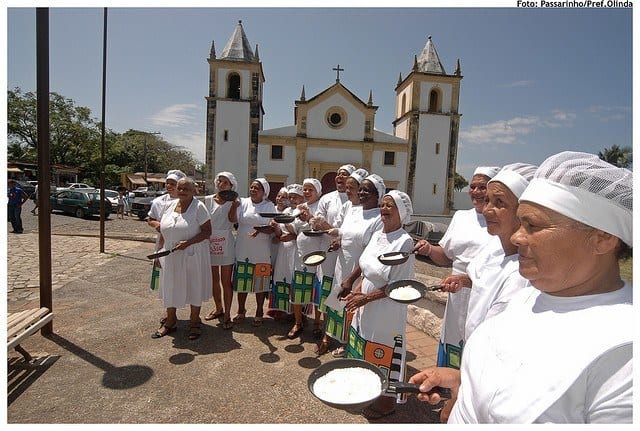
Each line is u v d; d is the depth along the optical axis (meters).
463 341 2.63
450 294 2.73
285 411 2.96
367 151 30.33
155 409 2.94
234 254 4.73
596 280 1.03
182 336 4.29
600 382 0.89
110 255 9.12
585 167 1.03
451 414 1.29
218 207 4.57
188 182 4.05
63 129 47.19
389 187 30.84
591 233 1.01
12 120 44.84
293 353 3.95
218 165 29.34
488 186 1.93
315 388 1.51
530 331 1.05
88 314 4.91
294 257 4.48
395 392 1.45
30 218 18.52
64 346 3.94
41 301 4.04
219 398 3.11
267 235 4.67
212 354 3.88
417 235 12.88
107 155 51.62
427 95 30.80
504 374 1.03
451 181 31.16
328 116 30.03
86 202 19.78
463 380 1.24
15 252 9.27
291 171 29.84
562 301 1.06
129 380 3.34
